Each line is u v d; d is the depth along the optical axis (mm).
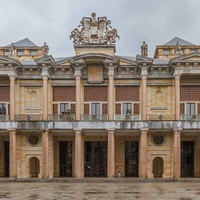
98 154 51688
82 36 50812
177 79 46781
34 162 50656
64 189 34531
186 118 47281
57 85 49688
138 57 46875
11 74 47375
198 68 46531
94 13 50906
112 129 46719
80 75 48062
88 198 27219
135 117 47812
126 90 49750
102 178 46125
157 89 49594
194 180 44000
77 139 46938
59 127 47094
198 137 49844
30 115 48594
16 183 42062
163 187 36344
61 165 51344
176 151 46281
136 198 27125
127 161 51156
